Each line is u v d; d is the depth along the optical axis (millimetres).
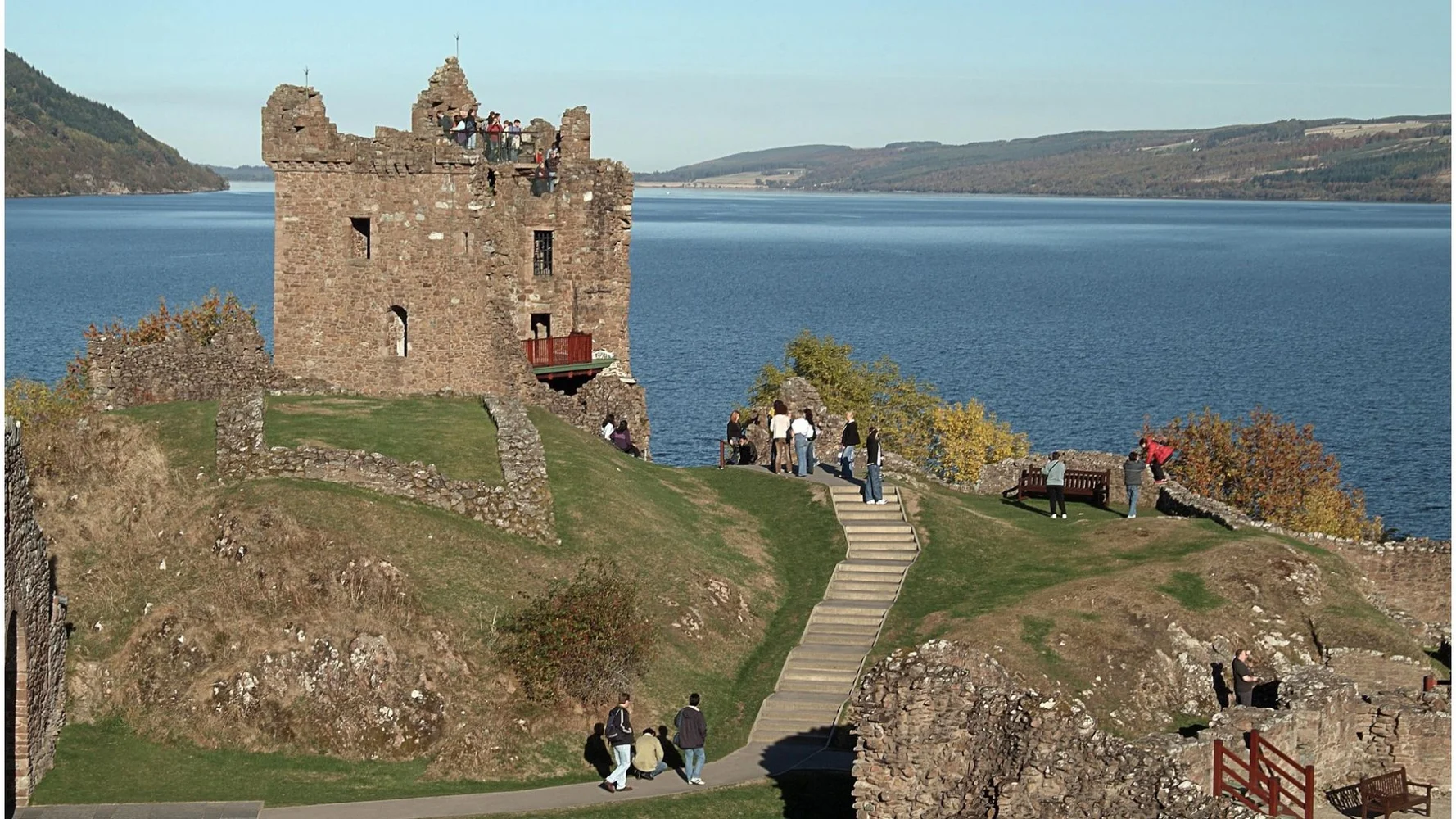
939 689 31594
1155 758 29344
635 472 57781
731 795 38219
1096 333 190875
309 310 68125
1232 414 129125
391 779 38469
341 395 61812
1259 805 34188
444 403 60719
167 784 36938
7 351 140750
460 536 46594
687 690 44031
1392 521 93750
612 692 42281
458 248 66500
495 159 72125
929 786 31500
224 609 41656
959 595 49656
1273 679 43750
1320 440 117938
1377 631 47250
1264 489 79000
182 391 61250
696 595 48344
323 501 45781
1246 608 47594
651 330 183250
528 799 37406
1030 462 62094
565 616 42312
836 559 52781
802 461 59969
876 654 46156
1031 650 44719
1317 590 49156
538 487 49406
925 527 54656
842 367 91750
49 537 43750
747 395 131500
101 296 194625
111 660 40562
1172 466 80000
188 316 82938
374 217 67000
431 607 42938
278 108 67000
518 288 73312
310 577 42750
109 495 45594
